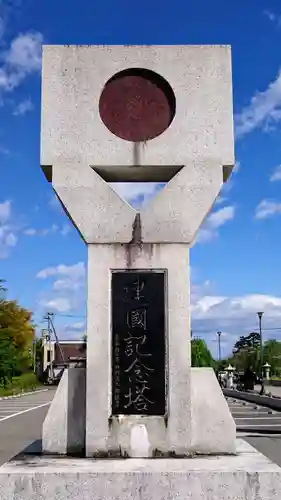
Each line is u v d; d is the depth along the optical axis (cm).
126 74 809
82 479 639
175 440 732
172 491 638
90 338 751
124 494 636
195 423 753
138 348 752
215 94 802
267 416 2317
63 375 775
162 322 758
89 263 768
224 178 849
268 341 7831
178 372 745
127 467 664
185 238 772
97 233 772
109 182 869
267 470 649
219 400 760
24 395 4422
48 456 738
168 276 764
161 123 801
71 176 783
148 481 639
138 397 741
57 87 801
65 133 792
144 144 792
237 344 9412
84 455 739
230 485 639
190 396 744
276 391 4291
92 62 805
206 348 6191
